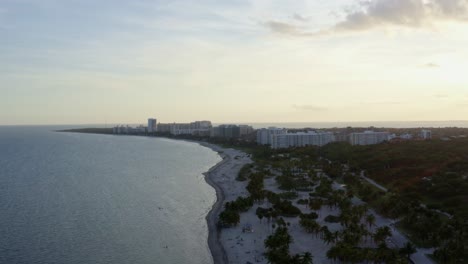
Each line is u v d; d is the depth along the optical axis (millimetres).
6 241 160500
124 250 154125
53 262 139875
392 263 124000
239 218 184875
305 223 165250
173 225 188125
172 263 142875
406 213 179750
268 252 141875
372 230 165500
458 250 130000
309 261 128875
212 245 159000
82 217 198125
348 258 130375
